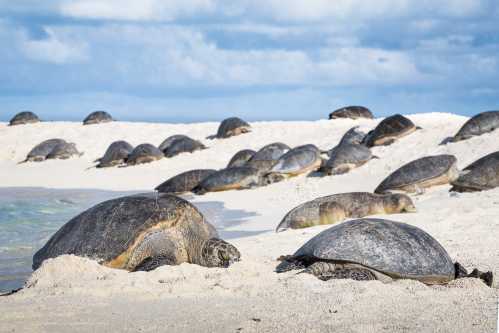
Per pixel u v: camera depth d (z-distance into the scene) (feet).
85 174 125.49
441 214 56.18
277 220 69.62
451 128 115.55
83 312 25.29
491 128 103.91
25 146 160.35
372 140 115.65
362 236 31.24
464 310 23.90
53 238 38.99
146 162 131.64
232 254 37.45
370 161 103.04
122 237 36.65
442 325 21.70
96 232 37.24
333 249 31.01
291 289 28.32
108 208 38.68
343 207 60.08
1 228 65.51
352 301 25.63
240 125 148.36
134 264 36.55
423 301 25.70
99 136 165.37
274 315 23.85
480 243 42.09
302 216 59.47
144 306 26.43
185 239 38.29
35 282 32.32
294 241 50.11
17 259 49.93
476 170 72.49
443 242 43.24
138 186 109.29
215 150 137.28
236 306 25.82
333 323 22.31
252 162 110.93
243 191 95.09
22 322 23.58
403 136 115.55
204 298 27.89
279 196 88.02
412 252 30.71
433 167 77.25
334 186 91.09
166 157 135.85
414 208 60.54
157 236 37.19
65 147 148.25
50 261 33.76
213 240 38.40
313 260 32.07
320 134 139.33
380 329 21.36
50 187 109.40
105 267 34.55
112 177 120.26
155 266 34.94
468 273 33.04
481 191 69.67
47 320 23.95
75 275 32.99
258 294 28.19
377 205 60.08
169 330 22.31
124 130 170.81
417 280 30.27
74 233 37.78
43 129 177.37
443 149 101.81
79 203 88.89
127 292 29.27
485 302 25.27
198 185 97.86
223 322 23.11
